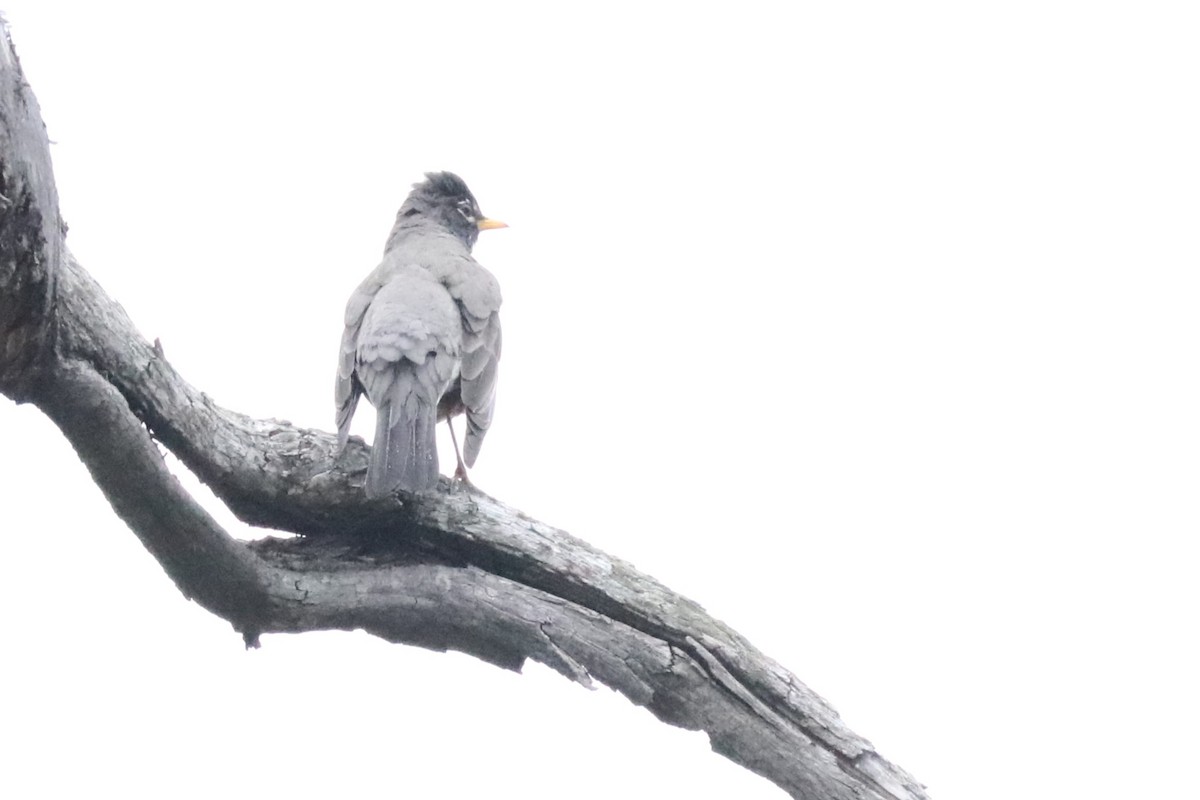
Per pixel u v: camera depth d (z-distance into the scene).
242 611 10.23
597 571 10.56
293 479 10.35
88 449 9.15
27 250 8.11
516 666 10.77
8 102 7.85
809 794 10.37
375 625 10.50
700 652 10.41
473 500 10.66
